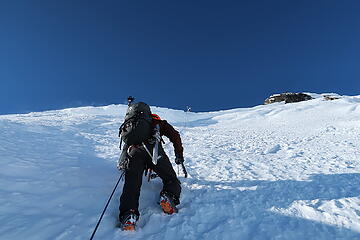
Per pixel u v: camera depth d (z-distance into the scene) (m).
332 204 2.86
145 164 2.92
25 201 2.59
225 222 2.49
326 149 7.23
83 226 2.26
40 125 9.94
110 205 2.78
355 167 4.75
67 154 4.96
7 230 2.05
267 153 6.91
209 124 29.12
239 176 4.17
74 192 2.96
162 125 3.10
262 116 31.89
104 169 4.12
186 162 5.30
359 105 27.14
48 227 2.17
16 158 3.91
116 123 17.42
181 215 2.63
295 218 2.56
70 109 35.78
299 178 4.00
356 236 2.18
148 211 2.71
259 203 2.95
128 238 2.15
